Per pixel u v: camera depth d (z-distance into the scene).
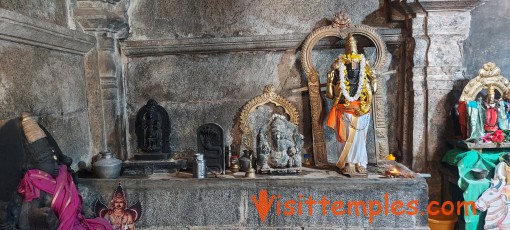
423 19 2.95
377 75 3.06
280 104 3.19
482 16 3.09
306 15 3.21
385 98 3.24
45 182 2.12
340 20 3.06
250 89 3.30
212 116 3.35
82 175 2.95
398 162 3.23
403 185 2.65
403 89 3.18
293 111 3.17
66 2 2.88
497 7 3.07
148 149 3.08
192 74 3.33
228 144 3.34
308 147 3.28
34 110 2.45
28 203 2.08
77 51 2.94
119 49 3.31
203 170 2.85
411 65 3.06
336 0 3.19
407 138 3.17
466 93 2.89
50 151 2.19
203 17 3.28
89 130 3.16
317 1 3.20
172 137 3.38
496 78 2.87
